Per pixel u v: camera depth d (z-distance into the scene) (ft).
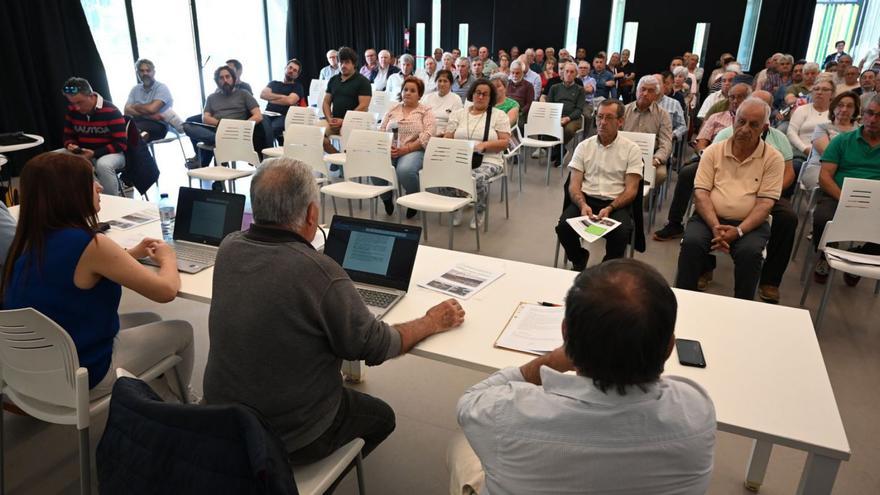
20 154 18.11
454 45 38.42
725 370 4.65
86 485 5.16
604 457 2.75
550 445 2.81
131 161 15.38
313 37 30.07
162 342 6.05
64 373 4.98
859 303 10.50
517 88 22.65
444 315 5.26
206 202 7.45
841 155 10.86
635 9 33.42
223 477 3.05
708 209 9.86
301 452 4.40
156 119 18.85
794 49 32.48
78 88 14.23
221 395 4.26
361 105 18.98
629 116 15.31
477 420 3.10
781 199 10.64
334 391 4.58
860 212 9.15
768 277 10.42
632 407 2.77
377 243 6.21
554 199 17.17
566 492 2.81
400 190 17.13
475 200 12.70
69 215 5.11
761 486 6.11
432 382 8.04
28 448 6.46
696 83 26.30
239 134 15.26
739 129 9.55
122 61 21.70
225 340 4.19
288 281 4.07
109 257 5.14
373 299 5.81
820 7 33.71
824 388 4.43
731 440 6.84
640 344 2.68
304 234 4.55
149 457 3.22
